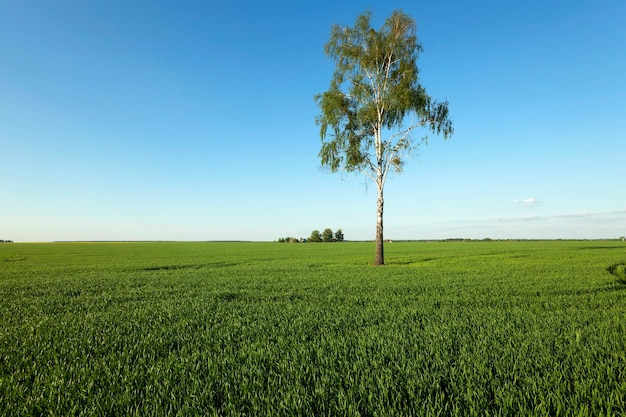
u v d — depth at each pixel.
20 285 16.91
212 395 4.09
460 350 5.67
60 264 32.84
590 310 9.47
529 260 32.22
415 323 8.01
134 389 4.42
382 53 26.52
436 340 6.36
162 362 5.48
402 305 10.79
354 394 4.11
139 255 49.97
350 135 27.12
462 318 8.58
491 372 4.66
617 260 30.39
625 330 6.85
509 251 50.34
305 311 9.79
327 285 15.77
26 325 8.30
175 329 7.85
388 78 26.70
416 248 68.94
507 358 5.25
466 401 3.88
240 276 20.53
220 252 59.19
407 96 24.97
